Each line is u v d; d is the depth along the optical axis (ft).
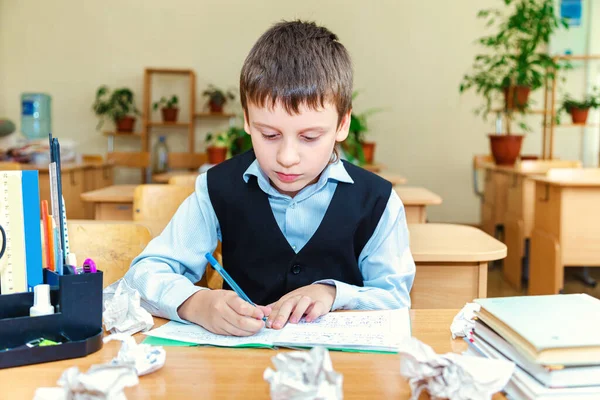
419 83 17.97
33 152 11.69
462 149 18.07
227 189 3.36
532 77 13.21
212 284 4.29
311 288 2.91
